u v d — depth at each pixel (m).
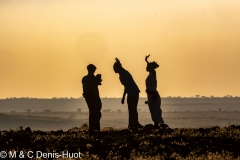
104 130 90.62
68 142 78.00
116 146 75.25
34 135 82.50
